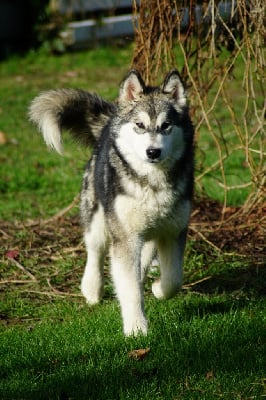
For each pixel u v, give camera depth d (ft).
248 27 63.10
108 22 164.55
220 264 60.64
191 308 51.67
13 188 86.84
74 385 39.63
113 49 162.30
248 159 65.62
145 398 37.81
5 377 41.81
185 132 49.65
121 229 48.11
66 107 58.34
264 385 38.45
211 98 100.89
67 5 163.73
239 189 77.20
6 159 98.07
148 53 65.87
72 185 85.51
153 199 47.42
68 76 143.13
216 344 43.73
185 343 44.16
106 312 51.83
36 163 94.89
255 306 50.90
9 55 161.38
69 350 44.39
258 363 41.09
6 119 116.67
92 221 54.29
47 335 47.50
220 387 38.55
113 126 50.44
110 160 49.49
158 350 43.37
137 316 46.70
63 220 73.31
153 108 48.34
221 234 66.39
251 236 65.77
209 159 86.69
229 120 103.86
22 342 46.50
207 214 71.10
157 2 63.26
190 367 41.01
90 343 45.19
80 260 63.77
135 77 50.21
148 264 52.26
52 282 60.13
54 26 163.32
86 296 55.83
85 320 50.26
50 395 38.81
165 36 64.95
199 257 61.87
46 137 58.08
